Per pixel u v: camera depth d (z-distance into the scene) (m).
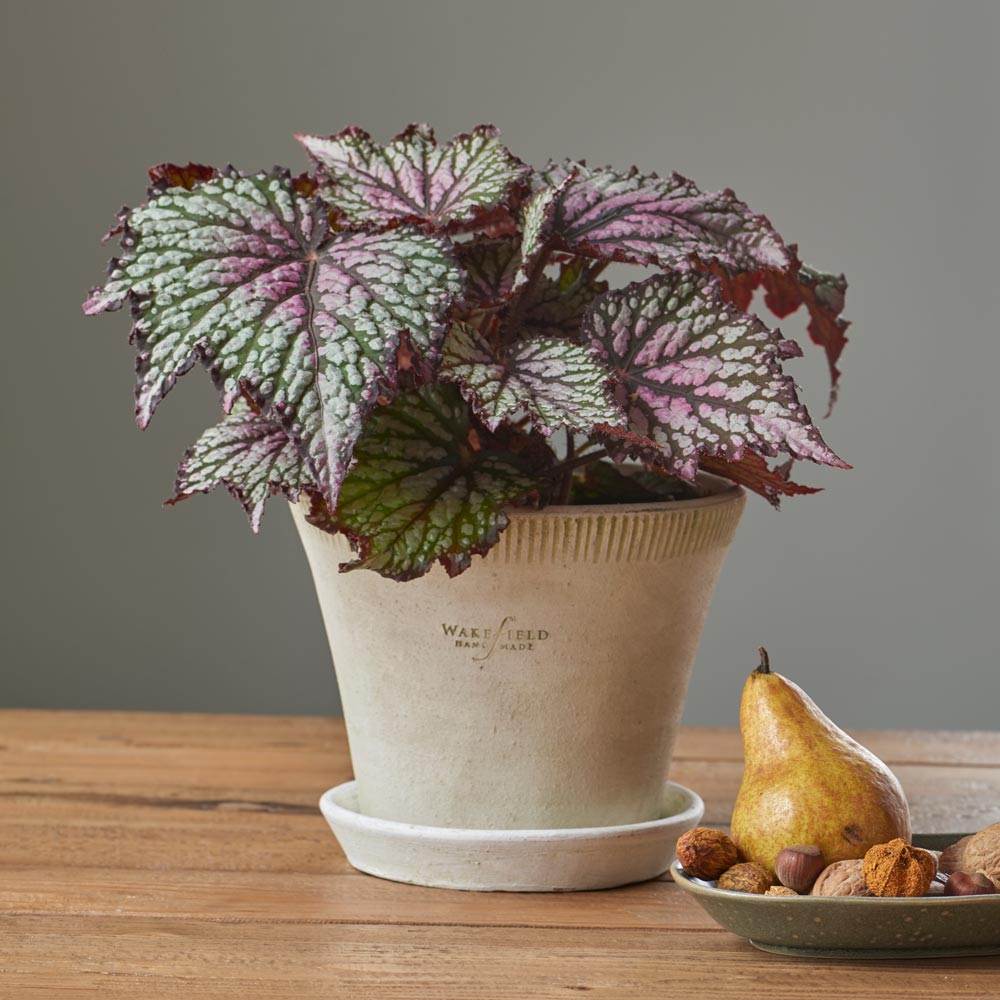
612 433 1.27
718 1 3.35
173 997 1.22
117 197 3.31
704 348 1.31
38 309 3.33
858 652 3.47
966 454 3.43
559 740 1.35
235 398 1.22
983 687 3.47
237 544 3.39
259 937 1.28
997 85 3.36
